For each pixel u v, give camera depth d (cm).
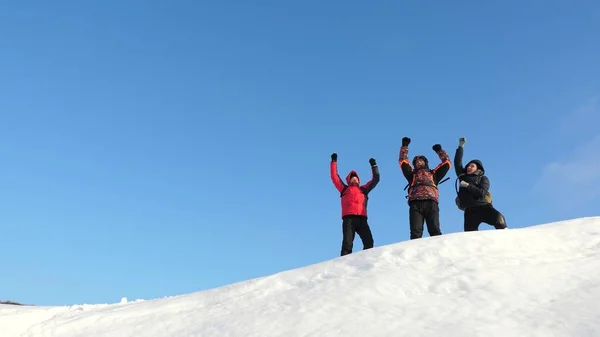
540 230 869
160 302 817
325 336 593
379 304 660
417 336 568
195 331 677
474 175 967
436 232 947
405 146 1034
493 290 662
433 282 704
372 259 812
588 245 812
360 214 1048
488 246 800
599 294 628
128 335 704
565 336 543
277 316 668
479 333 561
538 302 628
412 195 969
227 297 788
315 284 763
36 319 805
